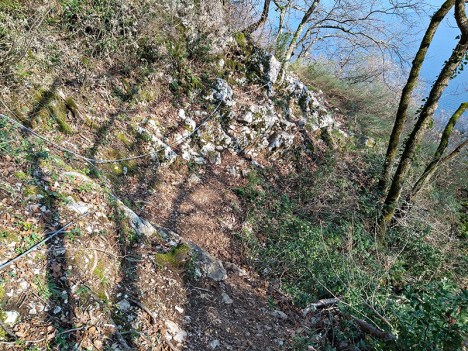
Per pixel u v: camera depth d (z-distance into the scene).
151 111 6.43
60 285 3.04
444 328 2.86
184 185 6.05
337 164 8.31
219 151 7.00
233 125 7.33
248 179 6.89
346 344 4.10
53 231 3.32
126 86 6.20
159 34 6.86
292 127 8.20
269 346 3.93
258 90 8.15
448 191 8.98
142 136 5.89
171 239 4.59
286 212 6.54
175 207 5.55
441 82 6.43
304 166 7.93
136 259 3.88
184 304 3.88
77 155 4.72
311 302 4.83
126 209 4.31
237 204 6.30
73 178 4.05
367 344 3.99
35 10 5.41
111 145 5.40
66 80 5.42
